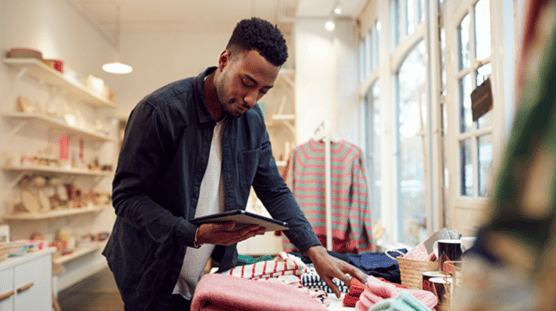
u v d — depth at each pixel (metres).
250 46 1.11
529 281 0.14
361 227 2.86
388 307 0.80
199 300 0.95
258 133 1.44
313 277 1.35
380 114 3.76
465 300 0.16
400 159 3.56
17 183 4.09
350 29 4.86
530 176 0.14
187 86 1.27
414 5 3.09
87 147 5.79
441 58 2.42
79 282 4.98
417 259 1.42
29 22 4.27
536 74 0.15
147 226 1.12
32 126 4.36
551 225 0.14
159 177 1.25
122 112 6.16
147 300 1.23
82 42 5.46
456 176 2.18
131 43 6.25
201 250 1.34
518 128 0.15
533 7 0.15
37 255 2.53
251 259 1.61
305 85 4.91
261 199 1.48
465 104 2.14
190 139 1.24
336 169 2.95
